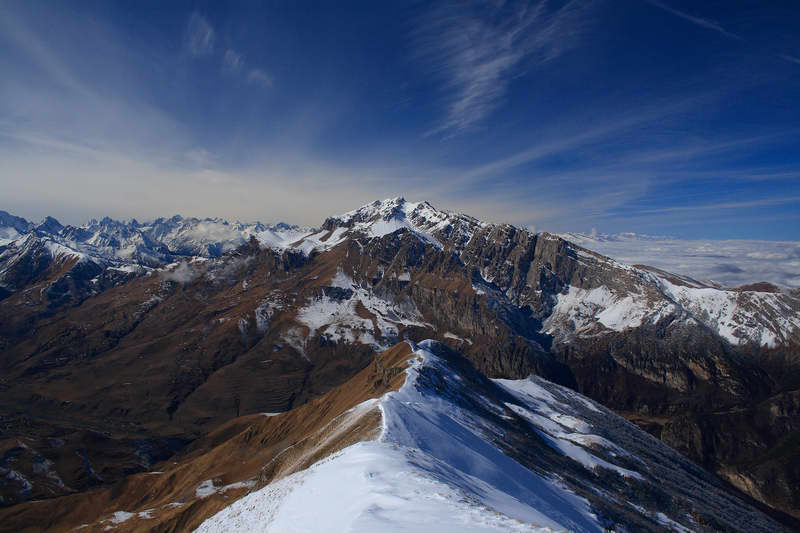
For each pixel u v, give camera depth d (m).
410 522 28.69
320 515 35.75
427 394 97.25
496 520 28.56
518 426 113.75
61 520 115.94
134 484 125.94
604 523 68.62
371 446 55.16
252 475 108.69
